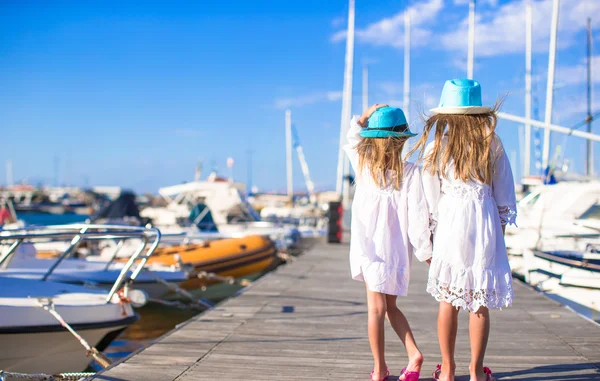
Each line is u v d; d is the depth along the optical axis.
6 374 4.09
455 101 3.36
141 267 6.22
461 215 3.25
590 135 10.73
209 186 22.88
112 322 5.99
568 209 9.73
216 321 5.95
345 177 23.48
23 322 5.48
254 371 4.05
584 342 4.94
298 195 57.09
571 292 7.88
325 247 16.11
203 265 13.01
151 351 4.63
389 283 3.46
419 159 3.42
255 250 14.42
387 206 3.51
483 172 3.25
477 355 3.41
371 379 3.80
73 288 6.68
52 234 5.98
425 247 3.39
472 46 18.52
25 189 57.81
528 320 6.00
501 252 3.29
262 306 6.89
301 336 5.22
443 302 3.45
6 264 8.98
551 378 3.81
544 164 15.48
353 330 5.50
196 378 3.88
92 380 3.82
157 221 22.91
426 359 4.38
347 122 23.50
